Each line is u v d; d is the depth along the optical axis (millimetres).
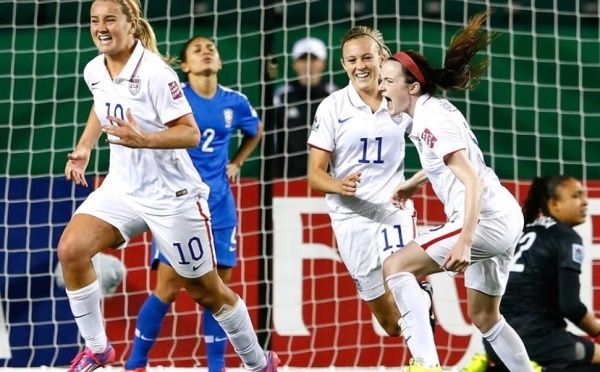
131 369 24500
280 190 29406
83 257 19547
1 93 30953
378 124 22859
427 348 18766
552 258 22484
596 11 32125
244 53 31141
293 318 29000
